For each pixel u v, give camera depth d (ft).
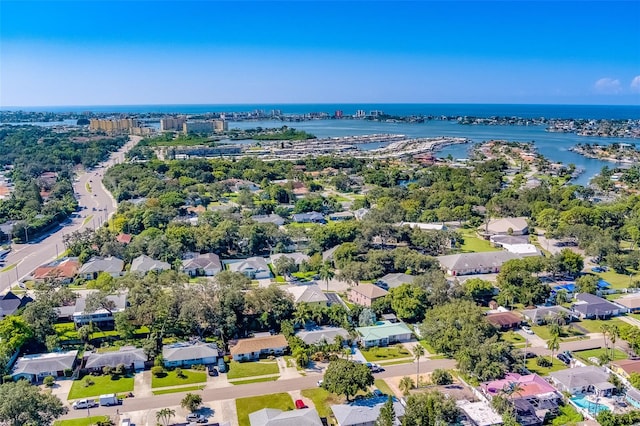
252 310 526.57
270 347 479.41
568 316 554.05
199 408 393.50
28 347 478.59
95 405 396.16
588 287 629.10
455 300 549.54
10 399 329.11
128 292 545.44
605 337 515.50
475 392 412.36
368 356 478.18
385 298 566.36
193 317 499.92
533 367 458.91
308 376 443.73
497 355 440.86
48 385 422.00
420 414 355.56
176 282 577.02
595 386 413.80
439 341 478.59
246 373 447.83
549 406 391.24
